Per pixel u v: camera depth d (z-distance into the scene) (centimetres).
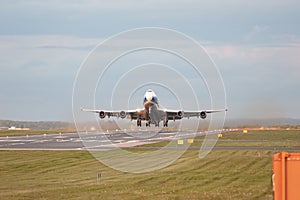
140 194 10288
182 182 12250
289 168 6519
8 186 11731
